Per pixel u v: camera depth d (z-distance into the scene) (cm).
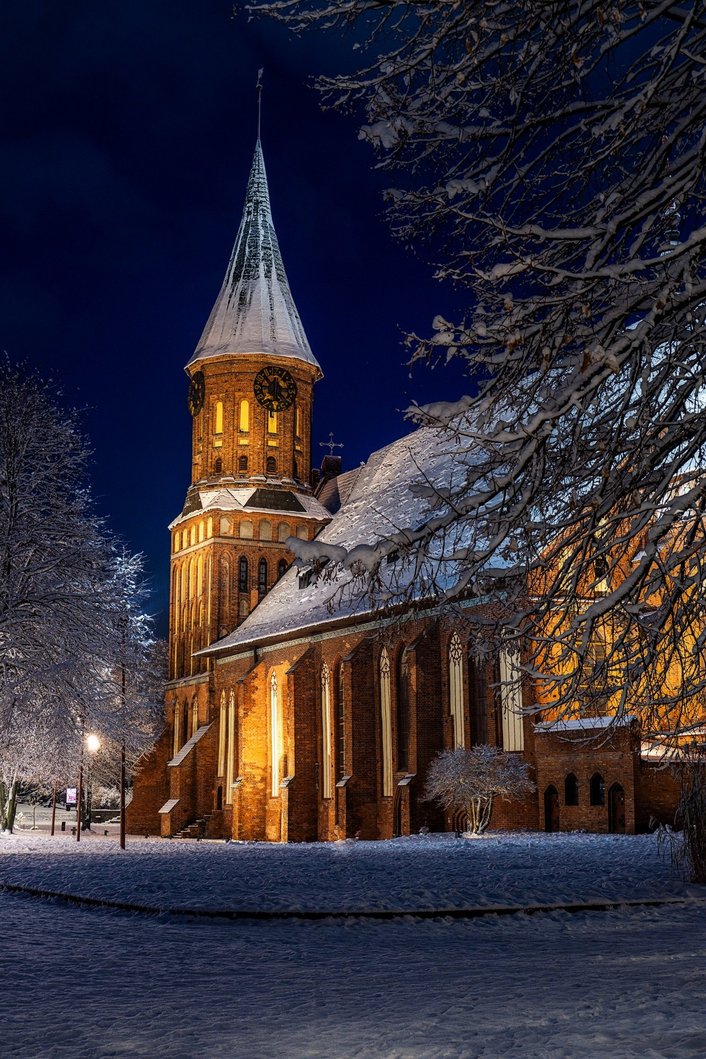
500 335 1051
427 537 1116
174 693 8206
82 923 2000
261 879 2589
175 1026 1028
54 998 1210
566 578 1130
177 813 7438
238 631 7700
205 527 8006
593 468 1081
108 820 10106
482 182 1062
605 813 4225
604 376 971
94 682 4481
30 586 4300
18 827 8262
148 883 2542
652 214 983
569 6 950
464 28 993
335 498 8338
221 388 8162
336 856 3572
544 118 1022
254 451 8069
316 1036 948
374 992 1174
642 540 1135
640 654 1101
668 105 1005
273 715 6888
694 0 909
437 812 5266
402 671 5625
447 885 2262
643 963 1300
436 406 1105
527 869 2658
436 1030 939
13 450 4372
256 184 8688
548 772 4456
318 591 6825
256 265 8438
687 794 2284
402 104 1055
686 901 1972
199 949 1609
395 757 5559
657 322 952
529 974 1246
